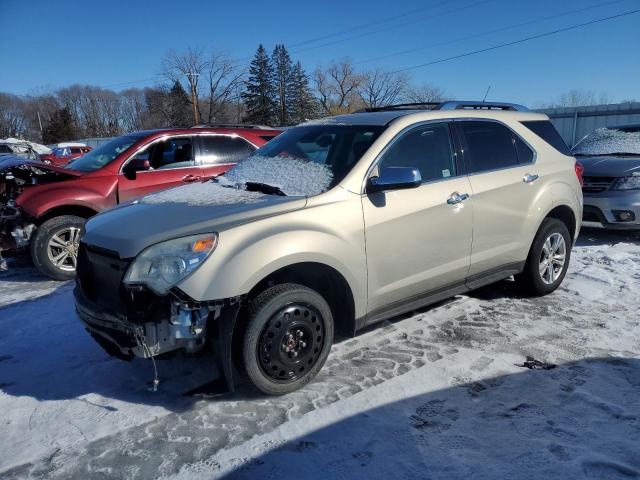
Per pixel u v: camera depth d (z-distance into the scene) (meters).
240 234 3.12
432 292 4.15
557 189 4.96
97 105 88.19
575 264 6.30
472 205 4.23
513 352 3.92
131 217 3.44
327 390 3.42
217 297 2.96
